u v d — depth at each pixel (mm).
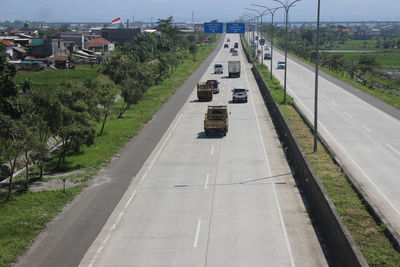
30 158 28156
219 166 31469
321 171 28734
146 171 30672
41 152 28141
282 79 87438
